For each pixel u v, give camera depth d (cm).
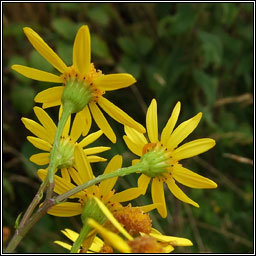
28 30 19
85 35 19
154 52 45
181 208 43
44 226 39
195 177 19
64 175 20
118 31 48
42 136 20
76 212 19
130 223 19
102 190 19
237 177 45
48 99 20
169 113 44
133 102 46
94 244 20
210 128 43
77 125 20
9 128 42
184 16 41
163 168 19
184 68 41
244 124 45
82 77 19
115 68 45
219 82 46
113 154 40
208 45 39
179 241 19
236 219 42
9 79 42
